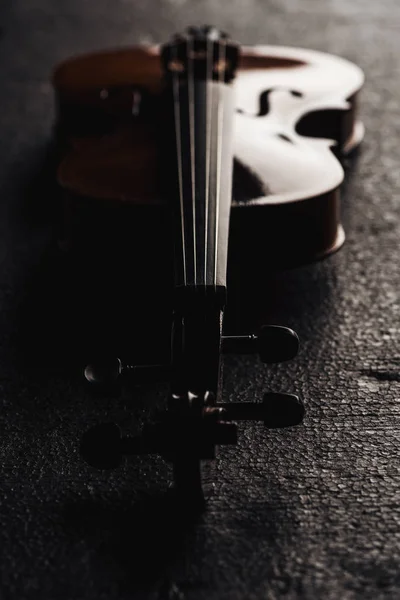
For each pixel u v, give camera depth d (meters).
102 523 0.67
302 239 0.79
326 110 0.94
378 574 0.63
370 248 0.89
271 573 0.64
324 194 0.79
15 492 0.69
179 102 0.90
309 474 0.69
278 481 0.69
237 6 1.50
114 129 0.92
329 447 0.71
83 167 0.83
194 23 1.42
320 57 1.05
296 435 0.72
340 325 0.81
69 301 0.84
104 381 0.64
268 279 0.85
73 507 0.67
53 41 1.36
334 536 0.65
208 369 0.64
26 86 1.21
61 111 0.99
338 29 1.40
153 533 0.66
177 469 0.61
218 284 0.68
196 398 0.62
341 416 0.73
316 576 0.63
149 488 0.68
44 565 0.65
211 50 1.00
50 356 0.79
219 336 0.65
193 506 0.67
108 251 0.81
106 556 0.65
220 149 0.82
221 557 0.64
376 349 0.79
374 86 1.19
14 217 0.94
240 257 0.79
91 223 0.80
